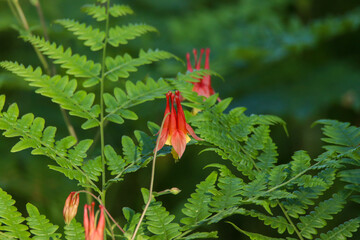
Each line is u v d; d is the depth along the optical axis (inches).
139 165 116.3
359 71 275.1
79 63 134.0
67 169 109.1
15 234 98.3
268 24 296.8
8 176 227.3
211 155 298.0
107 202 252.1
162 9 333.7
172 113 113.3
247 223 278.7
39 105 252.5
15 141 244.1
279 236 266.7
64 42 248.4
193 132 115.2
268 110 258.4
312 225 100.9
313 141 286.5
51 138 112.4
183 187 284.8
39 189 224.4
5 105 249.9
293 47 259.6
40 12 188.9
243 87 283.6
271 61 261.4
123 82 217.6
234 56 270.5
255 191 103.3
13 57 280.2
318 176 108.5
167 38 305.7
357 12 288.5
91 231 95.5
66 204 101.9
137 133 124.6
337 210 103.0
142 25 150.8
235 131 120.3
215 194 103.3
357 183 104.9
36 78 123.6
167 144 118.9
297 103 257.1
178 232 98.8
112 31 147.2
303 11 328.8
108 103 125.6
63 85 124.7
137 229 98.6
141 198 274.5
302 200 105.8
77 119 249.1
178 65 269.7
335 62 284.2
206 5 357.1
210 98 124.8
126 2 317.7
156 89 130.3
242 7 311.1
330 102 258.7
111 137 256.7
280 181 106.7
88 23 277.6
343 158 107.7
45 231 99.9
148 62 139.7
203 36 299.3
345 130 118.8
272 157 116.4
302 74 278.4
